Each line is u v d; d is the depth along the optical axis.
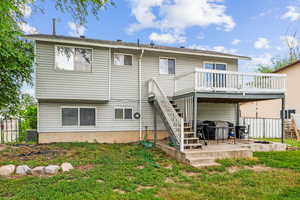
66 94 9.42
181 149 6.98
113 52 10.78
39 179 4.80
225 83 10.06
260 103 18.62
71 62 9.65
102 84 9.98
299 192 4.20
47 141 9.73
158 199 3.79
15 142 10.30
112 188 4.32
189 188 4.47
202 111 12.47
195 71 8.52
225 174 5.50
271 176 5.28
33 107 13.80
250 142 9.66
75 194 3.91
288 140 12.53
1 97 9.55
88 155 7.29
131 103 11.09
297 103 15.85
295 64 16.06
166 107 8.90
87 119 10.41
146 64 11.41
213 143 9.30
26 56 8.86
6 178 4.97
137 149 8.70
